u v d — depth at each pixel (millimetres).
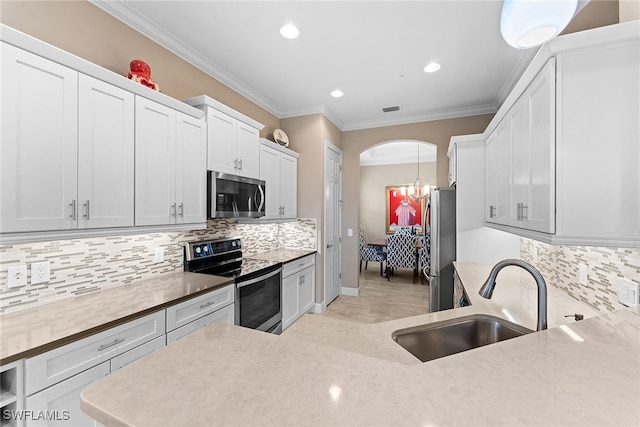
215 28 2090
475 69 2693
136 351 1426
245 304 2281
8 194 1153
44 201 1263
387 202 7402
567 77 1215
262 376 617
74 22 1634
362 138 4305
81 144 1395
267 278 2604
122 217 1579
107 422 504
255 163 2775
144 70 1792
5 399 1015
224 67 2668
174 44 2219
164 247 2180
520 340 786
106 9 1786
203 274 2232
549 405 518
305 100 3447
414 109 3730
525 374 618
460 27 2078
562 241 1229
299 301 3250
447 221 2941
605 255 1402
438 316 1443
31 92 1220
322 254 3678
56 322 1292
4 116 1143
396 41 2252
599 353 707
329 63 2596
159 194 1794
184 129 1978
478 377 609
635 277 1195
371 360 685
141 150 1686
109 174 1517
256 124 2738
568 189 1218
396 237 5211
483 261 2830
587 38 1157
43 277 1490
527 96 1548
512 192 1850
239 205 2479
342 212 4422
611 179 1159
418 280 5359
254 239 3287
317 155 3650
